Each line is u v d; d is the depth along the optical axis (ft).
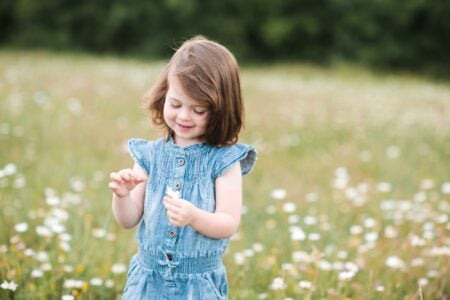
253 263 11.85
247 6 84.48
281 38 83.20
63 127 23.99
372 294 10.34
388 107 36.88
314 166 21.66
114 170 18.75
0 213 13.19
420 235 14.08
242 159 7.48
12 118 24.43
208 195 7.27
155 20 82.53
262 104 34.24
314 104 35.76
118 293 10.42
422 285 10.94
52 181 16.76
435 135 29.19
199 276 7.27
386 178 20.68
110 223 13.60
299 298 10.16
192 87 6.78
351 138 27.45
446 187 18.40
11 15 81.71
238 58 84.23
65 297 9.12
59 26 82.07
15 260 10.48
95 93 32.73
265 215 15.44
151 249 7.33
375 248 12.80
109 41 83.76
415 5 81.25
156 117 7.54
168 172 7.38
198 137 7.40
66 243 11.37
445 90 55.57
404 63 83.87
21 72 37.81
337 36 83.30
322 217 14.57
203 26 83.87
